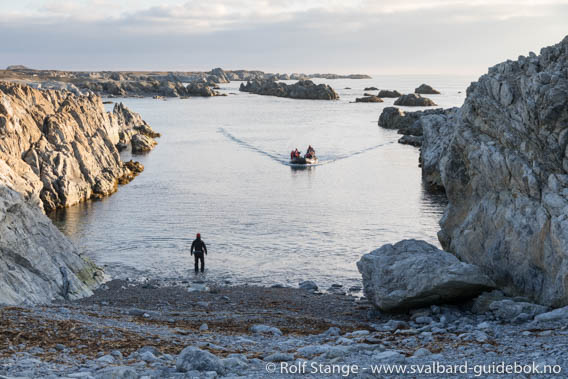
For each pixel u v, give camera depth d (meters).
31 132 50.28
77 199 49.03
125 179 60.00
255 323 19.22
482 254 23.98
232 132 109.38
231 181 59.88
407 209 46.81
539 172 21.75
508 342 13.70
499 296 20.25
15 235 22.88
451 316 19.47
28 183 42.28
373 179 61.22
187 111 167.88
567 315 16.42
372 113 162.50
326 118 144.12
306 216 44.19
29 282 22.12
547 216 20.48
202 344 14.45
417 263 20.70
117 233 38.78
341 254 34.00
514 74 25.08
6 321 14.98
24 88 56.09
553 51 23.59
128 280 28.31
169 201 49.81
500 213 23.14
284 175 63.75
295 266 31.50
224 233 38.97
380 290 21.00
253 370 11.25
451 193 27.91
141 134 90.62
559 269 19.27
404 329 18.16
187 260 32.59
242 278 29.20
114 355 12.44
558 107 21.14
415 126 102.31
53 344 13.29
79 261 26.84
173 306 22.66
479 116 26.28
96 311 19.91
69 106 63.44
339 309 22.83
